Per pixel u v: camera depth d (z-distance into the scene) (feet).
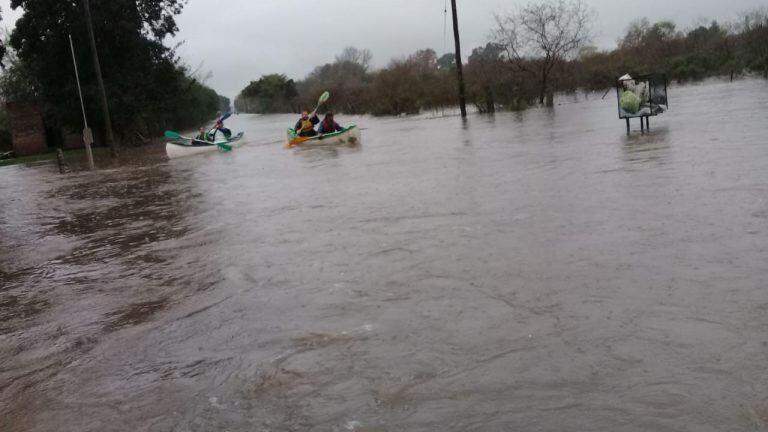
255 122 229.25
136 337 16.21
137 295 20.08
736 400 10.23
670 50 138.51
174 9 134.82
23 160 120.57
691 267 16.42
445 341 13.60
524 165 38.06
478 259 19.29
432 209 27.78
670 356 11.85
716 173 27.96
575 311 14.40
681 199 23.94
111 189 53.98
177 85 144.77
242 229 28.60
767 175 26.37
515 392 11.20
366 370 12.66
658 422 9.87
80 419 12.13
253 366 13.52
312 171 49.26
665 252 17.87
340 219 28.07
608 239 19.77
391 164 47.50
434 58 185.06
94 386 13.56
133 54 128.88
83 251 28.43
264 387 12.48
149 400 12.57
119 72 126.93
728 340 12.24
